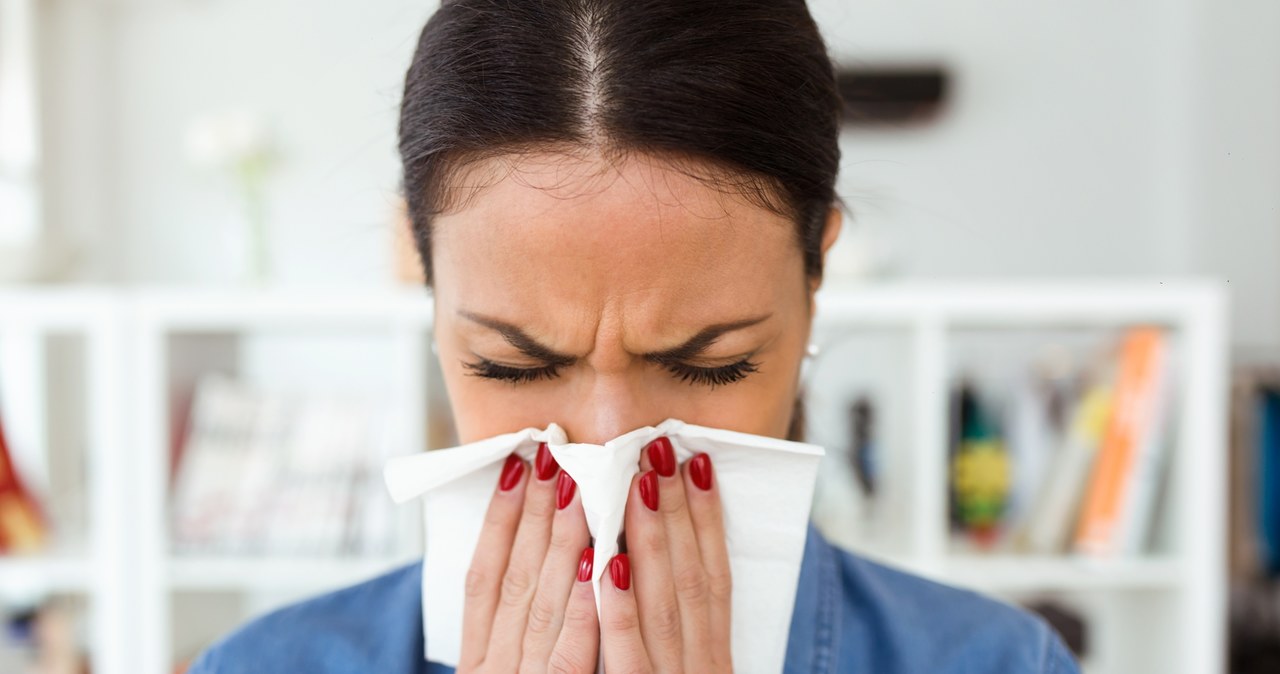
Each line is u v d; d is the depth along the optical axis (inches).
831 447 72.1
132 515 63.3
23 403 75.3
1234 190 76.2
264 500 66.7
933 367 62.1
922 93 76.7
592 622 26.2
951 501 68.6
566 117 22.4
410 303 62.7
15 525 65.7
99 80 78.4
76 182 77.9
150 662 63.6
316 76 79.1
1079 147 79.0
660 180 22.5
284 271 79.0
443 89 24.1
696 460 26.1
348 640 30.6
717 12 23.5
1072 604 78.4
